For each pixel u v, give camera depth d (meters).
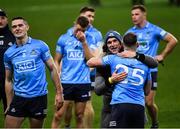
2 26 30.97
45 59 26.97
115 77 25.42
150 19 97.88
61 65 32.16
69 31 32.06
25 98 26.75
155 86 33.25
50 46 70.19
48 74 51.88
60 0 141.75
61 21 98.19
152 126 33.47
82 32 28.00
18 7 125.56
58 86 27.12
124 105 25.23
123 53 25.86
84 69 31.67
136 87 25.44
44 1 139.25
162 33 34.25
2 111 37.34
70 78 31.52
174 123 35.00
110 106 26.38
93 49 32.31
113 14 107.06
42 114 26.98
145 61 25.73
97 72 26.23
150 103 33.12
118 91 25.45
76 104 31.72
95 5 127.00
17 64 26.77
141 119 25.45
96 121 35.22
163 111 38.41
